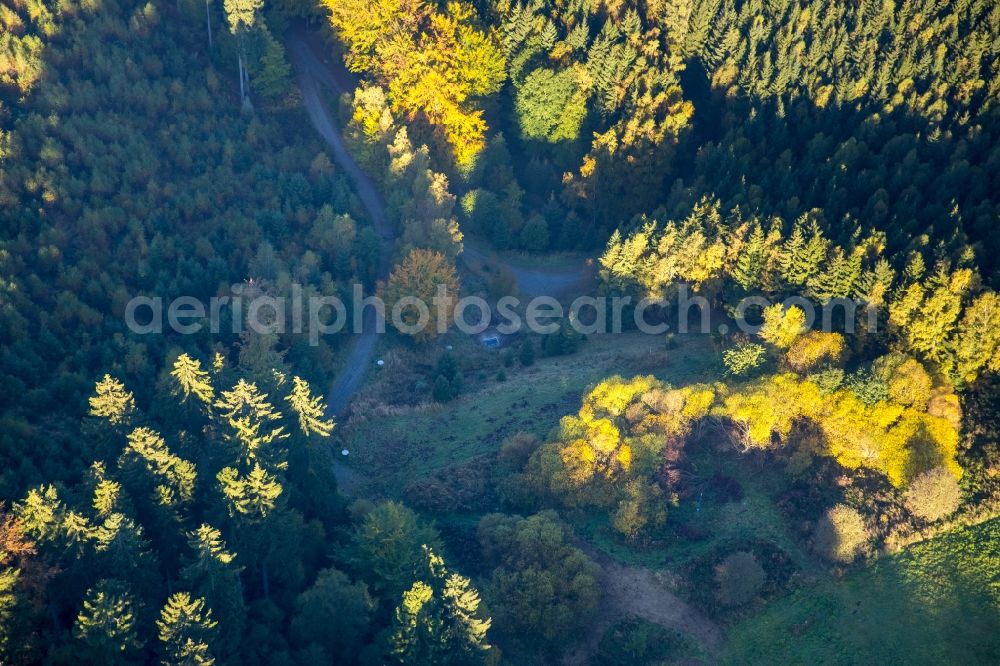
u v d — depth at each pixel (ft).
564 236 444.55
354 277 398.01
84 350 329.52
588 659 273.13
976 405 302.66
